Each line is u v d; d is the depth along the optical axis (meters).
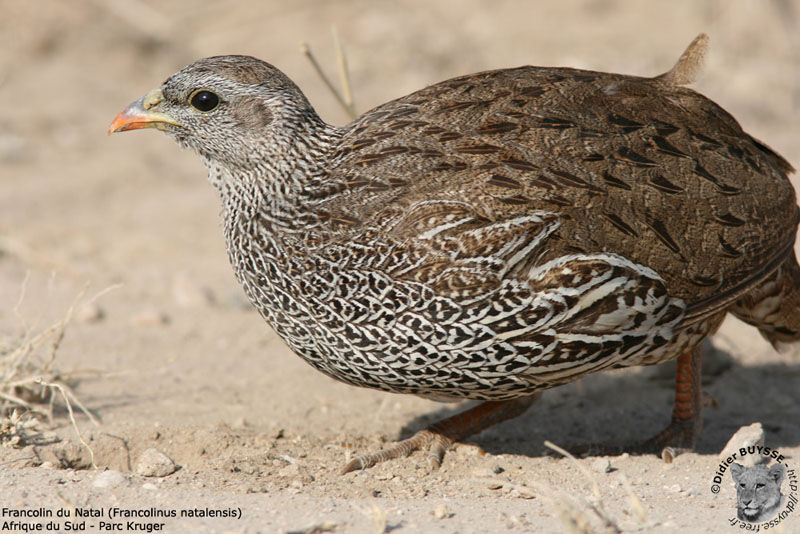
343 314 9.38
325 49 26.09
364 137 9.90
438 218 9.13
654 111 10.02
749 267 9.84
